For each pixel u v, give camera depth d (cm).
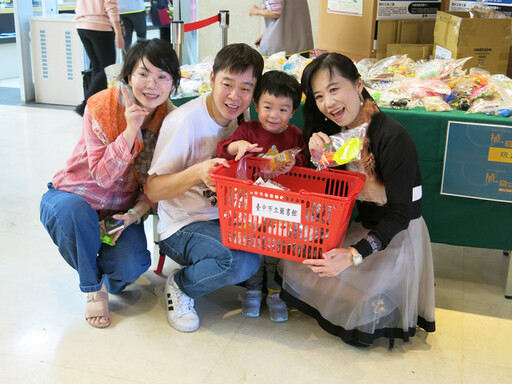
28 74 607
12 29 739
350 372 214
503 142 249
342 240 211
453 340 235
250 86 216
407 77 298
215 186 211
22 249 299
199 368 213
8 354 218
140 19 569
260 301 252
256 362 218
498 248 266
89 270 228
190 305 238
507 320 250
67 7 703
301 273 228
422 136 259
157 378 207
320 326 231
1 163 422
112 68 254
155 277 277
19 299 254
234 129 238
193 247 229
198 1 635
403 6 364
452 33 315
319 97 210
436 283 280
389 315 223
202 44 645
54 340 227
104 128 221
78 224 221
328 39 404
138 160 236
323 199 192
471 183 258
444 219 269
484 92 271
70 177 234
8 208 347
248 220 207
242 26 631
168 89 222
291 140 233
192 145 225
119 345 225
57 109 587
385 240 205
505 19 307
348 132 210
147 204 245
